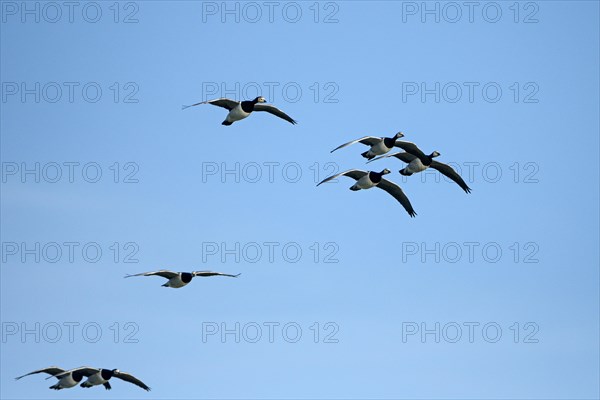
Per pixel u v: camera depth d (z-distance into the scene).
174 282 60.94
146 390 61.44
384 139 60.34
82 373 60.84
